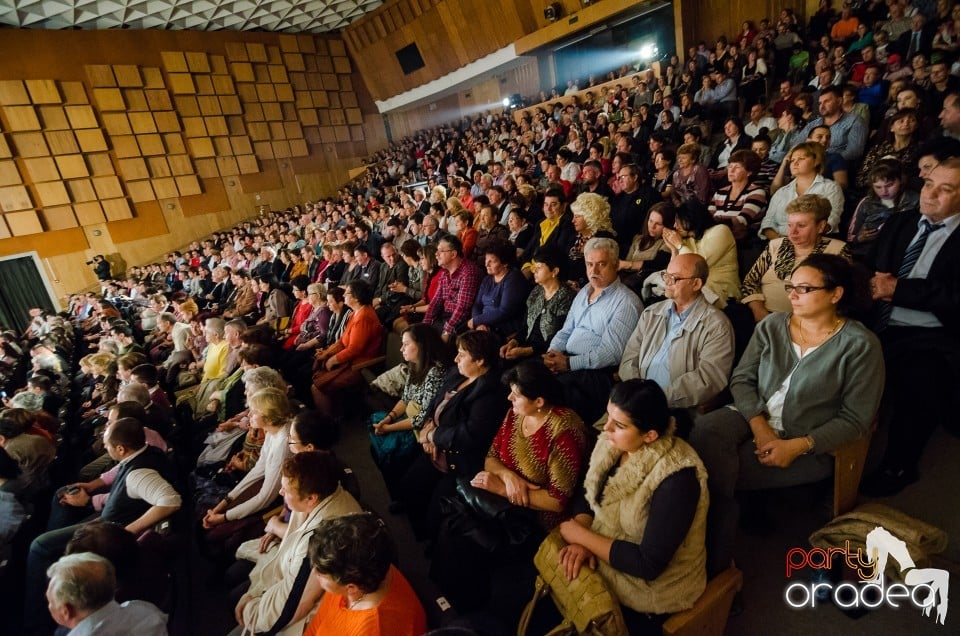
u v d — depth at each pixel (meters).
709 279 2.52
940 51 5.00
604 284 2.46
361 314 3.62
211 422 3.44
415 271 4.58
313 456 1.69
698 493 1.31
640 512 1.35
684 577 1.32
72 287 12.80
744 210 3.16
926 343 1.88
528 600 1.52
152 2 12.46
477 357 2.11
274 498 2.23
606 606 1.29
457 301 3.49
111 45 12.92
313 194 16.50
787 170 3.36
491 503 1.69
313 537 1.29
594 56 11.52
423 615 1.38
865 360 1.61
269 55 15.37
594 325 2.48
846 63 6.08
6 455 2.76
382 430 2.58
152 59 13.52
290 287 6.32
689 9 9.70
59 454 3.51
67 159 12.47
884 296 1.96
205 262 11.20
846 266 1.62
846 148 3.79
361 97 17.28
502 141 10.54
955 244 1.87
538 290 2.96
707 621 1.37
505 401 2.10
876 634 1.50
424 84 15.25
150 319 7.74
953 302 1.81
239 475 2.60
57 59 12.28
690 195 3.83
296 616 1.56
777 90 7.54
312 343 4.24
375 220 8.38
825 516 1.91
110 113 13.03
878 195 2.59
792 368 1.75
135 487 2.24
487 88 14.54
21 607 2.41
